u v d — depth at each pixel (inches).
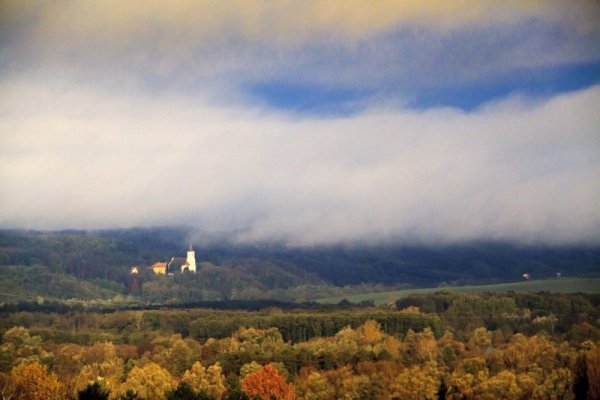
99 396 2886.3
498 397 4015.8
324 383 4286.4
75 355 4793.3
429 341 5078.7
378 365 4510.3
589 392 3988.7
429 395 4165.8
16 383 4030.5
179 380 4116.6
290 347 5004.9
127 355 4958.2
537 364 4352.9
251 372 4256.9
